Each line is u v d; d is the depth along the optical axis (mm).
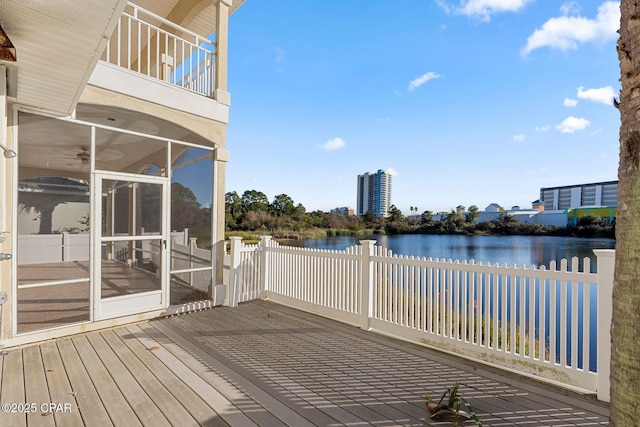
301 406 2809
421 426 2539
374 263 4902
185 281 5887
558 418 2650
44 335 4305
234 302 6297
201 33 8992
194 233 6055
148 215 5438
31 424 2535
